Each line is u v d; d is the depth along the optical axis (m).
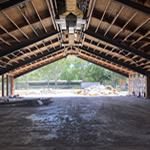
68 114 5.57
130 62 11.52
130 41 7.44
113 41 8.00
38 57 11.18
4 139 3.10
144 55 8.15
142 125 4.12
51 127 3.91
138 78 13.66
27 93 17.58
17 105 8.05
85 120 4.65
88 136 3.24
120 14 5.72
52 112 5.98
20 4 4.48
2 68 10.93
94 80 31.25
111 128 3.83
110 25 6.38
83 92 16.56
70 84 32.94
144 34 6.27
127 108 7.00
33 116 5.27
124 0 4.53
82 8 5.54
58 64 27.47
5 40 6.95
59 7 5.40
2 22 5.60
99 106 7.55
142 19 5.47
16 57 9.53
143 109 6.76
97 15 6.22
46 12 6.10
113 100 10.34
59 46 11.22
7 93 13.39
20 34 7.06
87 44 10.68
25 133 3.45
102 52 11.35
